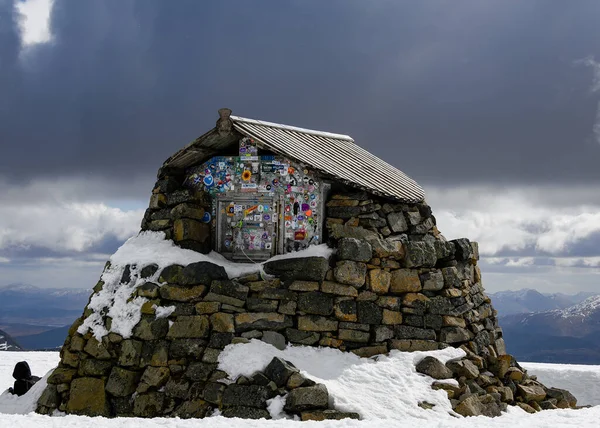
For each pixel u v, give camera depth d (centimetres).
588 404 2138
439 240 1867
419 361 1585
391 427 1181
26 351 3044
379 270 1686
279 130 1962
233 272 1691
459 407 1475
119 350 1619
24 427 1121
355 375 1516
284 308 1619
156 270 1683
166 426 1156
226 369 1497
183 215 1780
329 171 1739
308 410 1379
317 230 1756
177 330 1595
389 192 1823
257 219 1800
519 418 1426
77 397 1609
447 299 1716
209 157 1873
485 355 1753
